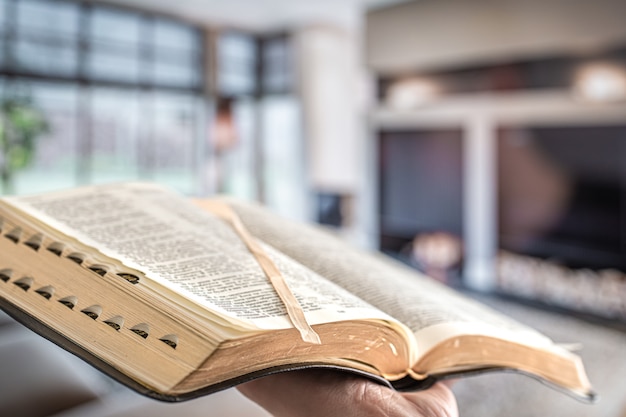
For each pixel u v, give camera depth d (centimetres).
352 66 573
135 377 16
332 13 486
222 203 39
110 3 446
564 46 297
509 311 296
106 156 460
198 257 24
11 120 400
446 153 360
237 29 542
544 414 159
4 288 19
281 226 39
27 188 412
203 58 520
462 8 347
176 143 510
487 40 334
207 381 16
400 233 395
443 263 365
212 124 524
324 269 32
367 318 22
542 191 308
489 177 335
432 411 25
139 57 473
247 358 17
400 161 391
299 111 535
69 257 21
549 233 306
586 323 272
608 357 216
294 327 18
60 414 89
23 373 102
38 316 17
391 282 34
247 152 579
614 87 276
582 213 290
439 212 367
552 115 302
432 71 369
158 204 33
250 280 22
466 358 27
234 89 555
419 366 26
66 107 433
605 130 279
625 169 271
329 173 557
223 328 17
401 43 386
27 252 21
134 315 18
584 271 290
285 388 26
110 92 459
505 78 326
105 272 20
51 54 416
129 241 25
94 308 18
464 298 38
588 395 28
